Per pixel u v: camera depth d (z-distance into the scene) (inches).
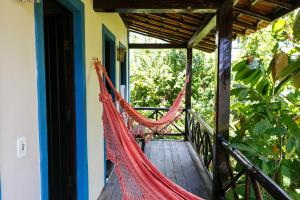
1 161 52.2
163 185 65.2
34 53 64.9
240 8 118.3
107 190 140.3
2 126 52.5
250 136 96.2
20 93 58.7
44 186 68.7
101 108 136.0
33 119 64.2
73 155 105.6
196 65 414.6
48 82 102.6
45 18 101.0
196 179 159.2
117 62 191.6
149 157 201.8
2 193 52.5
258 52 304.0
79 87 103.1
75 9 97.0
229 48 112.3
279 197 52.2
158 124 169.9
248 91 97.2
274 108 94.5
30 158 62.9
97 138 129.3
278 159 94.0
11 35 55.6
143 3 117.4
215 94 117.6
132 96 406.0
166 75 404.2
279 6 103.9
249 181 77.5
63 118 104.1
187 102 257.8
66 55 102.0
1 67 52.2
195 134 215.9
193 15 152.6
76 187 107.0
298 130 85.1
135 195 68.6
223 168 114.7
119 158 76.9
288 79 84.0
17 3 57.6
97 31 126.7
